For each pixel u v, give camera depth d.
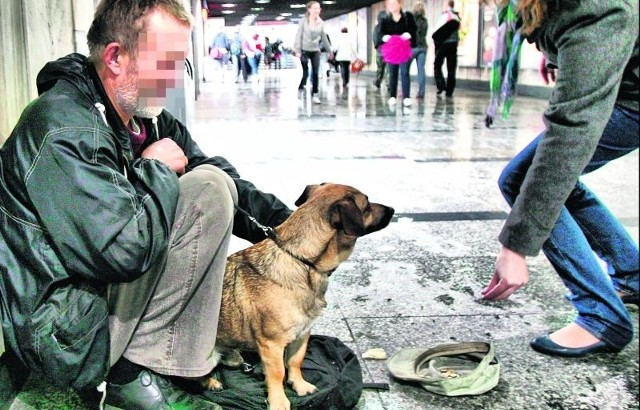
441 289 3.89
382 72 23.92
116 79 2.17
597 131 2.58
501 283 2.75
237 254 2.62
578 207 3.33
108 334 2.17
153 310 2.28
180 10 2.18
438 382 2.66
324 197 2.52
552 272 4.21
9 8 2.75
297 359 2.56
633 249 3.39
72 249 1.98
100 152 2.01
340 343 2.89
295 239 2.44
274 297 2.38
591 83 2.54
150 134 2.63
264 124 12.07
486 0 3.46
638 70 2.77
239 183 2.93
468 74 26.19
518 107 15.15
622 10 2.50
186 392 2.43
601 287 3.04
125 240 1.96
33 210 2.01
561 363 2.97
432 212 5.56
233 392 2.47
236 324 2.47
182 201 2.20
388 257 4.46
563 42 2.58
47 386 2.65
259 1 48.00
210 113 14.27
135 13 2.09
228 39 35.22
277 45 55.03
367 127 11.52
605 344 3.02
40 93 2.17
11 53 2.76
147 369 2.34
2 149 2.06
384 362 2.98
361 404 2.61
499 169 7.41
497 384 2.77
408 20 16.41
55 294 2.04
